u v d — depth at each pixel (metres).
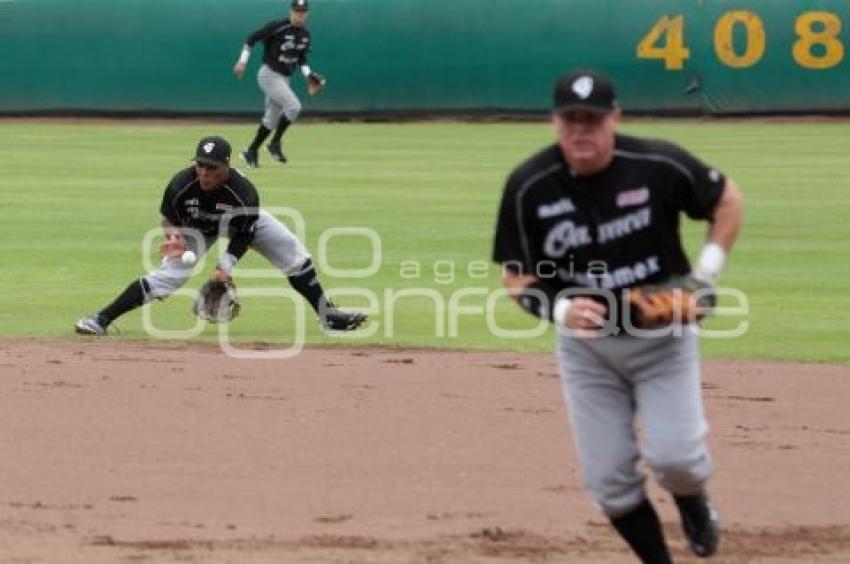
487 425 32.53
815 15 121.50
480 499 27.22
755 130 113.94
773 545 24.75
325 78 125.94
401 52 125.25
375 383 36.56
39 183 81.38
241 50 124.81
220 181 41.88
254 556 23.75
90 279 52.53
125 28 125.69
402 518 26.02
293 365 38.69
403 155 97.56
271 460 29.70
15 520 25.64
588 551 24.30
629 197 21.05
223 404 34.25
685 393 21.56
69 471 28.78
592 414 21.91
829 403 34.75
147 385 36.03
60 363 38.50
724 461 29.88
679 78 122.25
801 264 55.31
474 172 86.88
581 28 122.69
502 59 124.06
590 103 20.36
